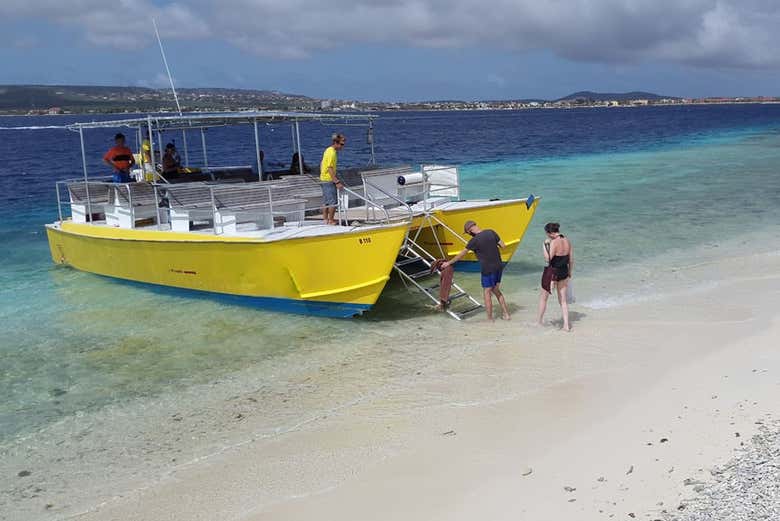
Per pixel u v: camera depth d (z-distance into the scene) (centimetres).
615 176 2966
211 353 931
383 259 1003
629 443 594
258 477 597
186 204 1133
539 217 1908
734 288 1127
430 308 1096
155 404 773
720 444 565
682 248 1466
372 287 1017
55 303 1190
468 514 508
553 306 1078
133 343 979
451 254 1230
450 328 997
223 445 666
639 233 1647
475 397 736
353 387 793
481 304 1096
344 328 1017
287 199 1150
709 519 446
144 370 877
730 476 503
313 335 990
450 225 1184
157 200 1202
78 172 3578
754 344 839
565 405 697
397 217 1123
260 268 1056
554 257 944
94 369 884
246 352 930
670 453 562
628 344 878
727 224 1741
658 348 855
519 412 688
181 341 981
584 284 1198
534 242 1591
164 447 670
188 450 661
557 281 952
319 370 854
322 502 547
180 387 820
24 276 1398
